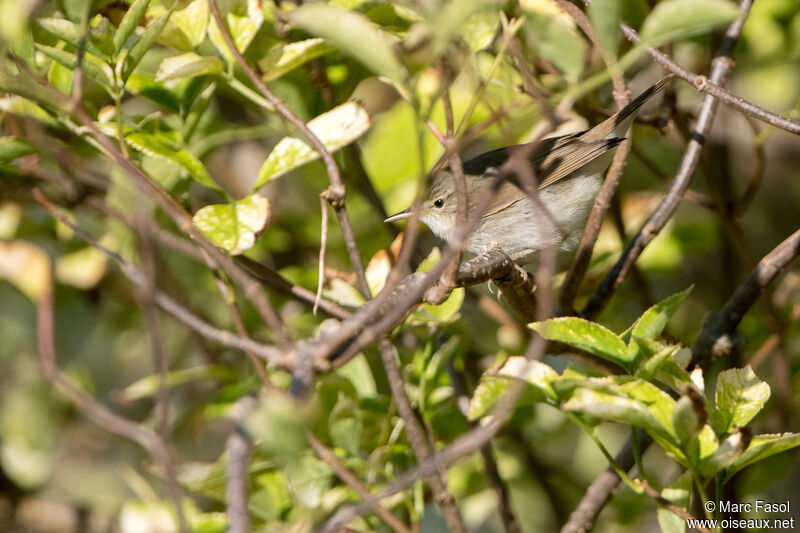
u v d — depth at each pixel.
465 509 9.66
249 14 7.33
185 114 8.00
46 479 10.97
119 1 7.69
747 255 9.62
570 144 10.62
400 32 7.84
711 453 6.21
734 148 12.91
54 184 8.83
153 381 8.80
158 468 7.23
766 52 10.73
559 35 5.71
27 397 11.14
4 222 9.32
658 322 6.63
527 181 5.38
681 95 11.37
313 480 7.18
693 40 10.20
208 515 7.28
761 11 10.56
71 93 7.32
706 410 6.03
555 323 6.51
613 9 5.55
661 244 10.46
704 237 10.52
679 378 6.46
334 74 8.91
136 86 7.90
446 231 11.14
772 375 10.48
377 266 8.21
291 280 9.27
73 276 9.82
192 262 10.66
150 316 5.34
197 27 7.42
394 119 9.76
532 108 7.19
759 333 10.14
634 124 9.71
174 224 9.95
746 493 8.96
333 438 7.20
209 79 8.16
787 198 13.06
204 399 11.43
